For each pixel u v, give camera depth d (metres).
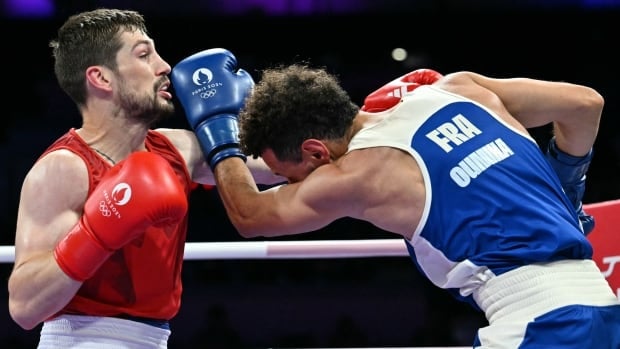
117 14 2.60
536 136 8.26
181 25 9.86
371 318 7.92
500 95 2.61
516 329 2.26
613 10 9.91
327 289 7.99
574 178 2.83
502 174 2.39
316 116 2.51
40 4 9.68
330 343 7.62
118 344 2.46
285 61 9.98
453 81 2.62
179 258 2.68
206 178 2.96
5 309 7.70
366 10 10.03
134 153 2.40
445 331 7.72
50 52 9.66
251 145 2.59
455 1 10.03
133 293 2.50
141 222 2.27
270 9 9.98
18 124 9.26
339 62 9.82
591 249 2.43
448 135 2.44
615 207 3.19
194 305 7.95
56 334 2.46
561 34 10.00
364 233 8.44
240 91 2.92
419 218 2.38
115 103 2.55
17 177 8.90
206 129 2.83
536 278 2.29
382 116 2.57
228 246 3.21
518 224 2.33
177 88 2.96
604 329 2.26
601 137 9.24
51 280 2.28
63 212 2.40
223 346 7.47
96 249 2.26
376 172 2.40
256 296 7.97
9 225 8.55
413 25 10.10
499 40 10.05
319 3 10.06
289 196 2.51
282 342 7.82
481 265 2.33
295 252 3.20
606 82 9.76
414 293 7.93
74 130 2.55
